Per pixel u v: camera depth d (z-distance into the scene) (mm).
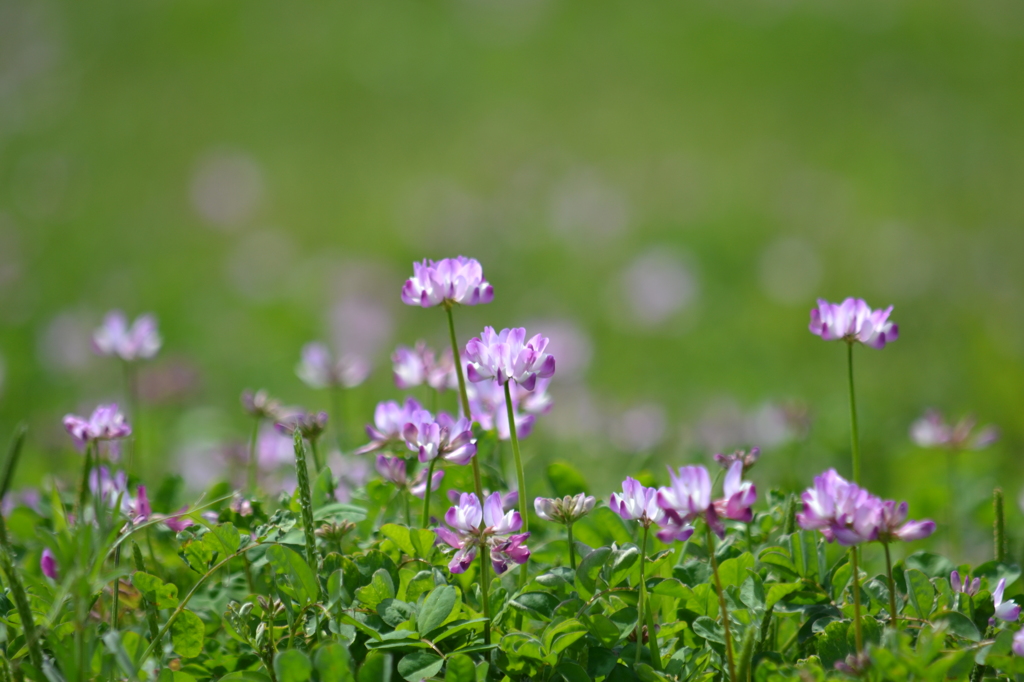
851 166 17828
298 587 2887
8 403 8938
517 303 12633
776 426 6766
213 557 3416
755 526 3750
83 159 19391
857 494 2586
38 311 12023
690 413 8781
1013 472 6691
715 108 21625
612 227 15266
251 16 26109
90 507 3584
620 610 3004
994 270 12609
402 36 25359
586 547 3273
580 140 20297
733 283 13055
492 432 3771
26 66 23297
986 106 20391
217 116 21938
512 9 26328
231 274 13883
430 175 18656
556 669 2809
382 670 2637
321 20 26016
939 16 24438
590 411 7406
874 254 13609
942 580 3080
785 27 24172
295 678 2604
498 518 2865
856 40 23734
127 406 8094
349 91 23047
